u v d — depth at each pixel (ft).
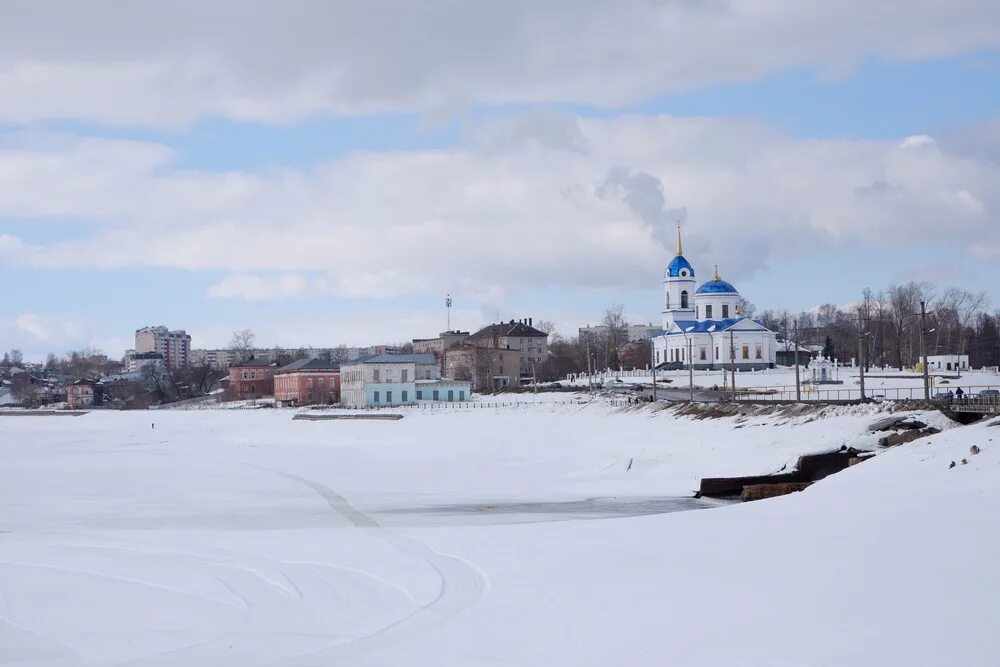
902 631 93.09
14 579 139.54
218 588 131.75
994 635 90.38
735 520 161.99
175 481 286.87
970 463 176.65
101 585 135.33
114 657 103.24
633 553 139.23
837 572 117.50
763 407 338.34
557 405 491.31
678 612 105.40
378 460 344.49
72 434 535.60
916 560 120.16
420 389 620.08
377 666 95.14
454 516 208.13
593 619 105.29
